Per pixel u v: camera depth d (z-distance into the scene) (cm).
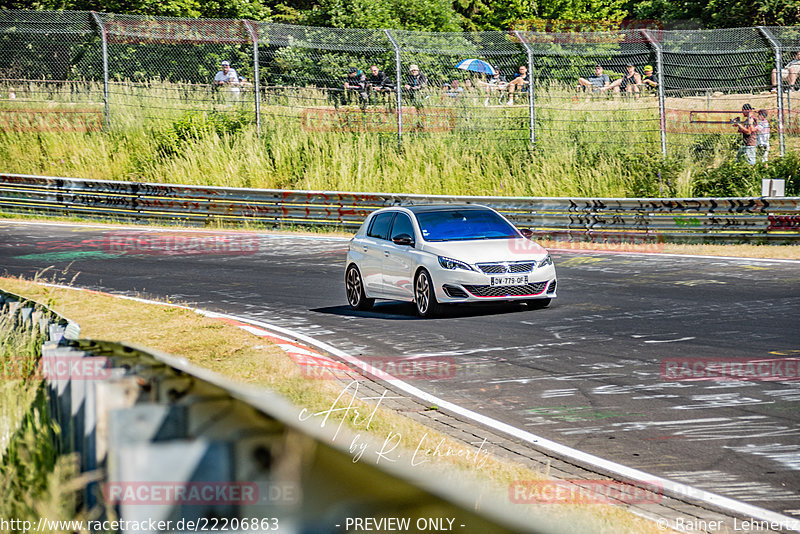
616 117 6706
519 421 1664
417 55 7650
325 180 6500
